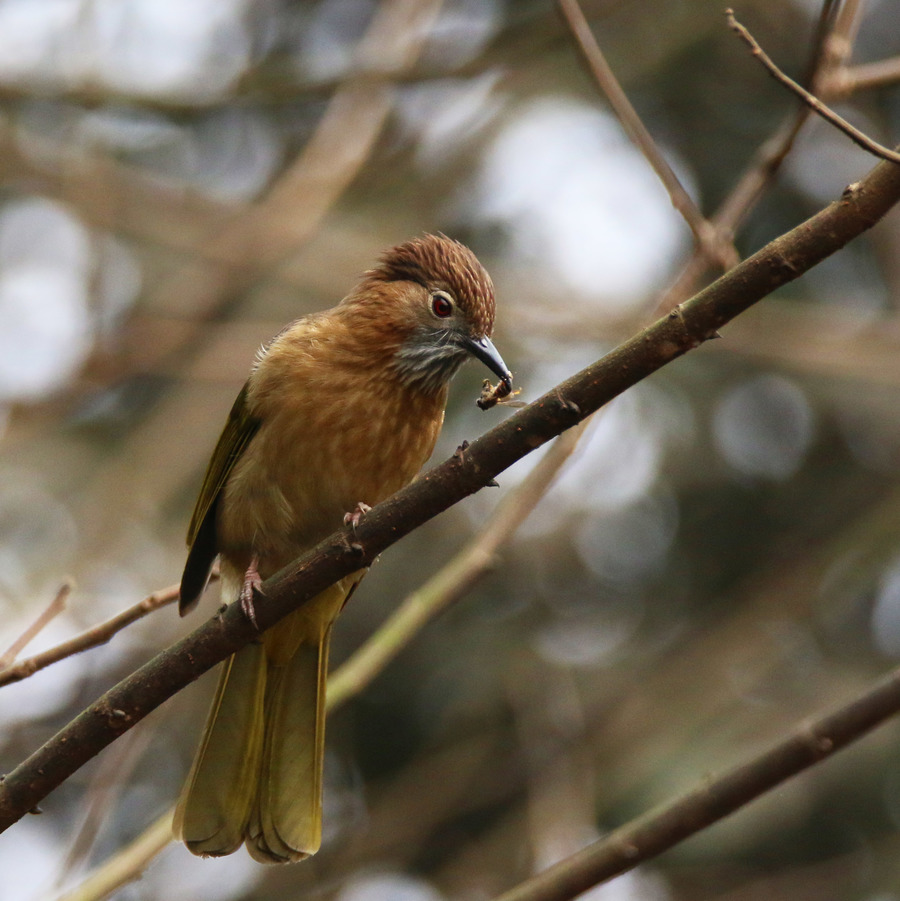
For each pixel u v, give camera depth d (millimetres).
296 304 14016
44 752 5449
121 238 13656
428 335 7695
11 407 12219
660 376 14000
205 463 13406
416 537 13312
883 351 12383
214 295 12969
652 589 14023
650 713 12828
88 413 13867
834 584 13523
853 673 13016
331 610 7062
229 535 7660
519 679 12852
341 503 7574
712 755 11992
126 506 12492
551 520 13844
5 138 12492
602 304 12820
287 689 7098
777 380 14086
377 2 15531
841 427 14109
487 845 12523
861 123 14531
